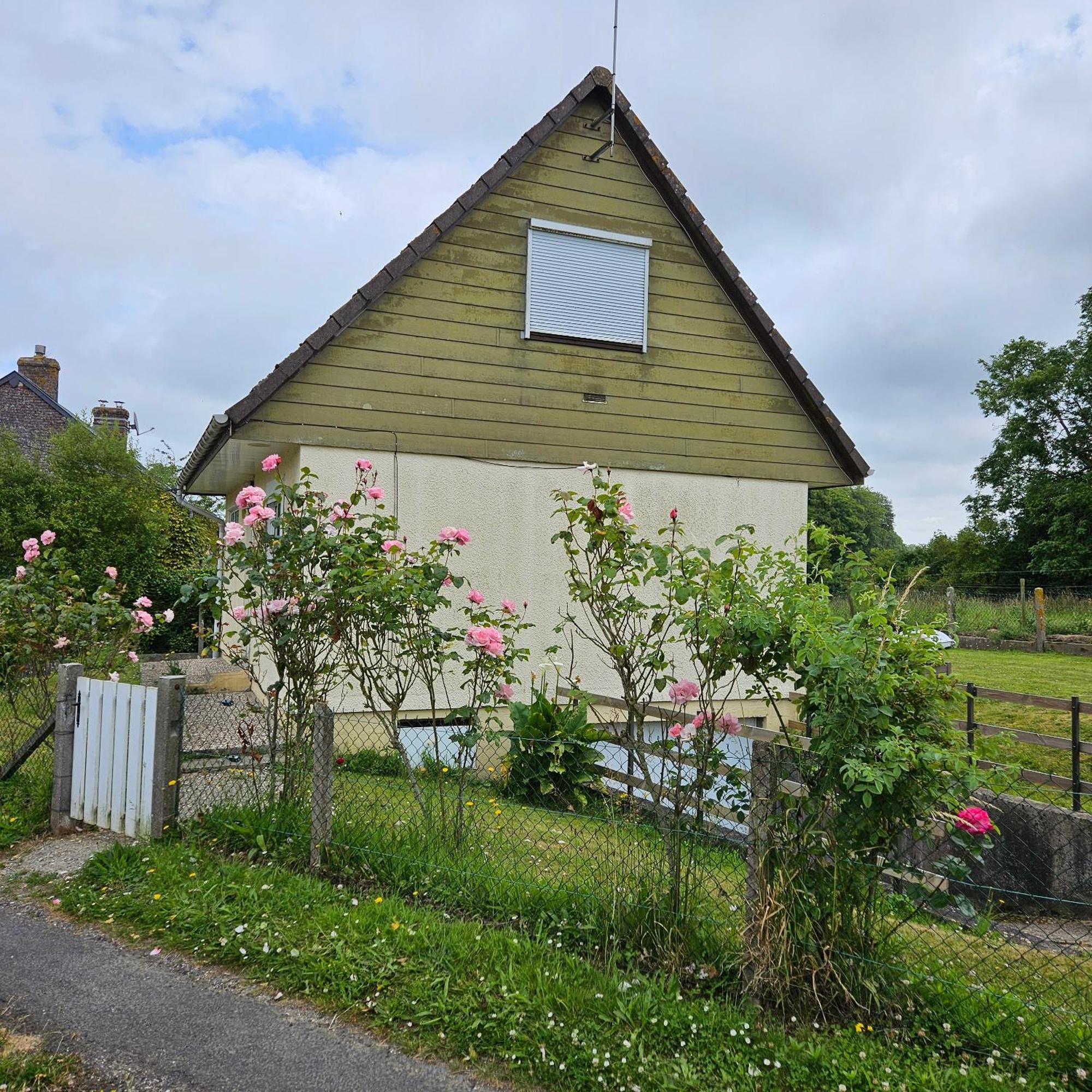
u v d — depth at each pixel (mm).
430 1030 3201
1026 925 5914
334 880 4500
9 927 4090
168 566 21875
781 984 3312
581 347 9453
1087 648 17188
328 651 5125
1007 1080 2928
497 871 4375
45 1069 2924
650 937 3699
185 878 4441
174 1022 3260
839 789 3217
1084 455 34781
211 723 7914
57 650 6375
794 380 10391
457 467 8867
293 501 5090
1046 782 6297
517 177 9234
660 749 4008
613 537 4098
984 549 35500
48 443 24406
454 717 5016
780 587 3639
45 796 5770
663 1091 2869
